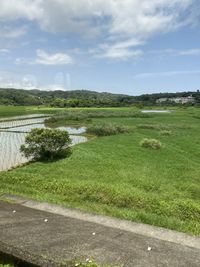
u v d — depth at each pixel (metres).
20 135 30.83
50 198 8.95
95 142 22.33
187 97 160.50
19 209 5.98
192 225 7.10
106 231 4.86
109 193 9.68
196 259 3.96
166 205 8.84
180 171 14.20
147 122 46.50
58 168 13.73
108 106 119.12
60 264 3.75
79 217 6.19
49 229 4.89
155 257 3.96
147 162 15.86
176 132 31.86
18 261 4.00
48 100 143.50
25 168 13.58
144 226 5.73
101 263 3.76
